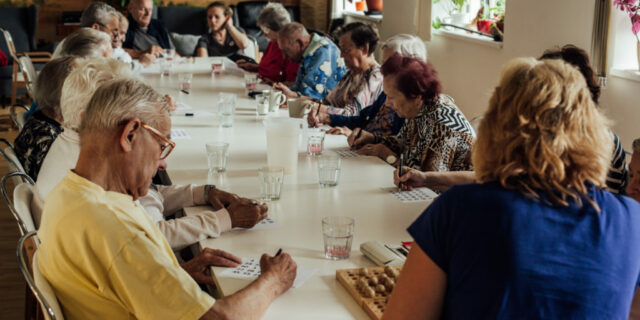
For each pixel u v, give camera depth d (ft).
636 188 5.84
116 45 16.25
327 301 4.58
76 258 4.06
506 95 3.38
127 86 4.29
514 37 15.78
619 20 12.14
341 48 12.03
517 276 3.18
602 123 3.39
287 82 16.99
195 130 10.26
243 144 9.37
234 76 16.14
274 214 6.45
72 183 4.24
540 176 3.25
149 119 4.34
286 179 7.70
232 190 7.23
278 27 17.19
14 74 20.95
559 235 3.24
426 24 20.35
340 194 7.12
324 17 30.25
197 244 5.81
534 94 3.29
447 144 8.00
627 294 3.37
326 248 5.33
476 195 3.31
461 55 18.81
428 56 21.15
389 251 5.24
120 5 26.73
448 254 3.33
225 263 5.14
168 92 13.67
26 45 24.29
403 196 7.07
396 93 8.35
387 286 4.61
